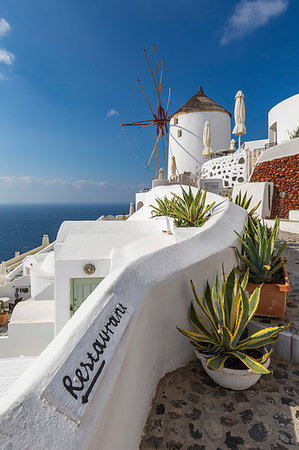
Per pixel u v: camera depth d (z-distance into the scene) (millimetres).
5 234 155500
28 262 15727
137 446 1921
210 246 3225
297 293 4172
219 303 2662
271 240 3613
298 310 3598
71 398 1121
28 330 7293
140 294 2041
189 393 2504
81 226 8438
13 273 19625
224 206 5352
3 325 12375
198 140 33344
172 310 2617
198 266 2848
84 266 6453
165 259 2648
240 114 19016
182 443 2029
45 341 7336
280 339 3027
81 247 6980
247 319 2557
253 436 2084
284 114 20562
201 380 2682
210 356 2582
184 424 2186
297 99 19312
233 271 2676
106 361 1379
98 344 1431
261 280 3500
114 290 1907
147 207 11195
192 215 5957
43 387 1104
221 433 2107
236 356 2531
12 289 15617
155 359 2418
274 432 2113
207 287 2889
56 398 1088
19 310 7895
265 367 2340
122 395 1557
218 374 2492
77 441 1015
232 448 1996
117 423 1462
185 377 2719
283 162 11531
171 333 2672
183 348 2893
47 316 7750
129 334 1664
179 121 34281
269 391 2533
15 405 1013
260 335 2619
